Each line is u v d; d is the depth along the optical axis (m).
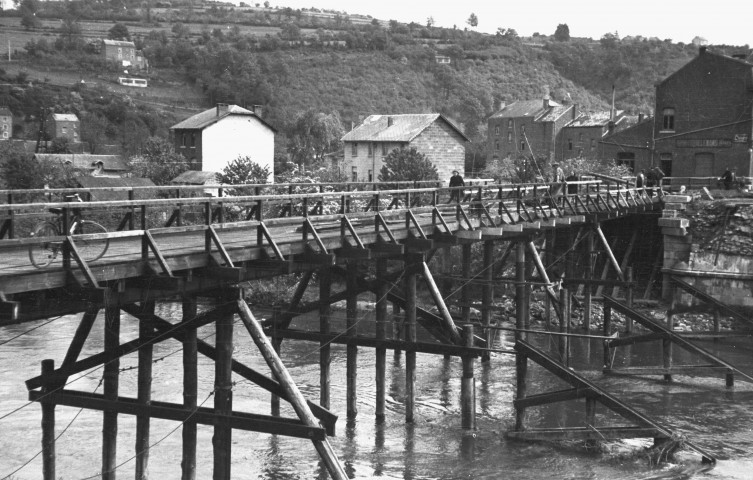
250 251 18.00
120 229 17.08
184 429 17.25
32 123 113.62
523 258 37.25
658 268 48.69
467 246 35.06
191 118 88.94
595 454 23.92
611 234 50.22
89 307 14.45
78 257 13.81
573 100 165.00
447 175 85.75
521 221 32.72
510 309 45.62
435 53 181.75
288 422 16.56
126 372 31.22
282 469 22.58
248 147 86.69
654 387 32.47
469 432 25.41
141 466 17.86
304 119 123.31
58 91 128.25
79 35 199.62
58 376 17.34
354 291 26.00
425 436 25.28
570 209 37.62
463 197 36.12
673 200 47.25
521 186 32.94
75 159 79.56
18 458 22.31
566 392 24.44
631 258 50.00
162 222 39.25
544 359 24.77
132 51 167.75
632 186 49.78
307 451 23.98
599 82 180.00
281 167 91.88
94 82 146.88
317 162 91.69
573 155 90.25
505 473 22.36
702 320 45.31
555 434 24.56
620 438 23.97
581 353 38.69
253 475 22.11
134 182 65.00
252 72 155.88
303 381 31.22
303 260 19.88
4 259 16.27
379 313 26.00
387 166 70.69
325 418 18.39
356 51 180.75
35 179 59.03
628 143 65.75
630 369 33.56
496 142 98.56
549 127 91.75
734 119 60.28
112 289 14.89
